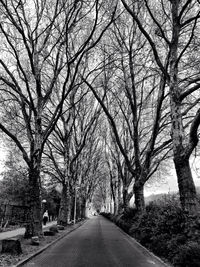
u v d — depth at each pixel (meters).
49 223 37.97
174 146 12.02
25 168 35.12
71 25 15.91
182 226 11.27
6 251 11.15
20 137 25.30
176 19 12.98
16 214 32.75
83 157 38.88
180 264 9.15
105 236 21.95
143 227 16.70
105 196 82.88
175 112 12.39
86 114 31.41
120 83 23.30
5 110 19.36
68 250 13.91
